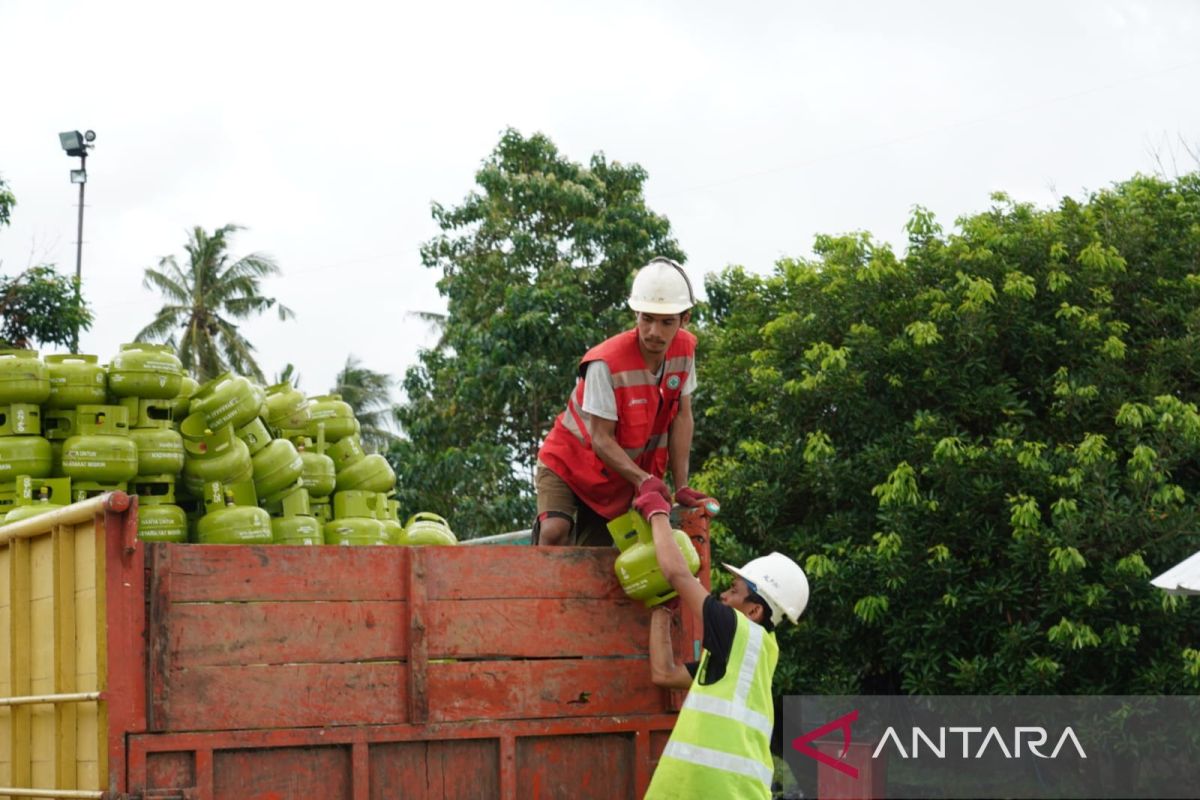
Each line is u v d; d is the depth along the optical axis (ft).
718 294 63.93
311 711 13.94
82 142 89.15
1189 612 41.39
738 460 50.16
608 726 15.51
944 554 41.73
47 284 61.21
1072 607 41.09
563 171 73.26
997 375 46.11
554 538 17.33
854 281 48.75
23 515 17.07
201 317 113.09
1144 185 51.06
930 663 43.06
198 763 13.29
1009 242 47.09
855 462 46.29
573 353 67.21
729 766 13.65
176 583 13.44
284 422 20.43
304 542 18.79
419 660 14.52
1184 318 44.91
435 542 20.25
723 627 14.15
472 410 70.95
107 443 17.61
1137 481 40.81
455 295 72.74
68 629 13.89
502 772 14.87
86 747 13.38
